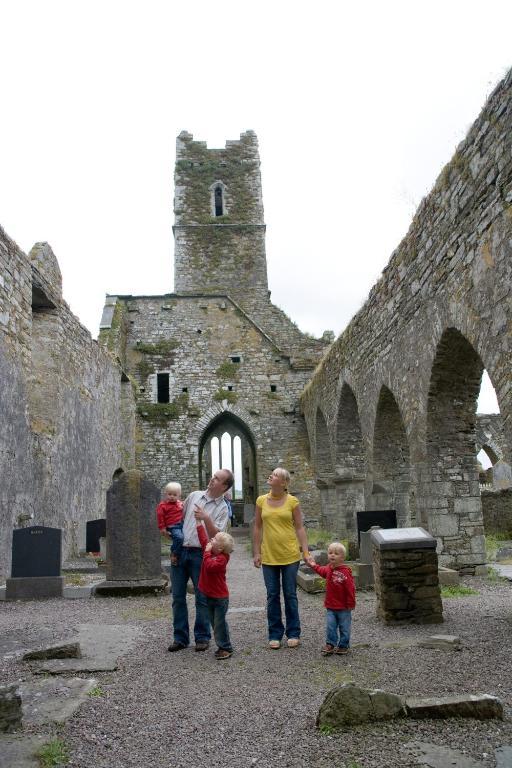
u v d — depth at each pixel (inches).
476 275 286.4
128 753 120.3
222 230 1182.9
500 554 464.1
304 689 155.7
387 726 127.5
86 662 183.5
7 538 377.7
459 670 165.6
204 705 146.0
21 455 408.5
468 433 369.1
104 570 432.5
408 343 392.2
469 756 113.5
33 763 114.2
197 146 1231.5
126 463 821.2
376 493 477.1
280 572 207.5
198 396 890.7
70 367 565.3
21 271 428.5
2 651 204.2
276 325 1095.6
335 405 625.3
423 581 231.3
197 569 205.3
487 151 273.1
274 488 209.3
